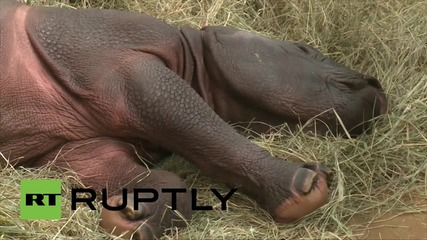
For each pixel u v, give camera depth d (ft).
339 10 18.28
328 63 14.74
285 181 12.30
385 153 13.92
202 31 14.52
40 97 12.88
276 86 13.98
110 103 12.76
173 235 12.09
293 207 12.22
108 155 13.10
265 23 19.08
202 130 12.69
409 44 16.56
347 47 17.75
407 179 13.55
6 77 12.72
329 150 13.89
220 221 12.46
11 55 12.85
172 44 13.75
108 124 12.92
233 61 14.02
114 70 12.96
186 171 13.84
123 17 13.47
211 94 14.40
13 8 13.29
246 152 12.64
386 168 13.76
